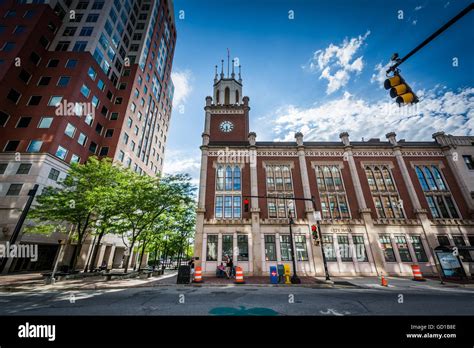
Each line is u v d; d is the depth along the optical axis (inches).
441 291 470.3
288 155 989.8
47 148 1056.2
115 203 722.8
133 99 1657.2
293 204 889.5
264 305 329.1
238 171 962.7
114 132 1460.4
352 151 989.8
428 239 817.5
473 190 893.8
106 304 336.2
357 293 444.1
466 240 819.4
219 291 467.5
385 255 812.0
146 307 315.9
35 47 1268.5
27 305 330.3
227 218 864.9
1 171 987.3
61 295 417.1
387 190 919.7
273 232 834.8
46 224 860.0
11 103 1125.7
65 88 1218.6
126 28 1806.1
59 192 786.2
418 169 956.0
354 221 851.4
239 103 1387.8
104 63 1496.1
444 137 1002.7
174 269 1371.8
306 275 774.5
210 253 807.1
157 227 966.4
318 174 955.3
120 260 1552.7
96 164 818.2
